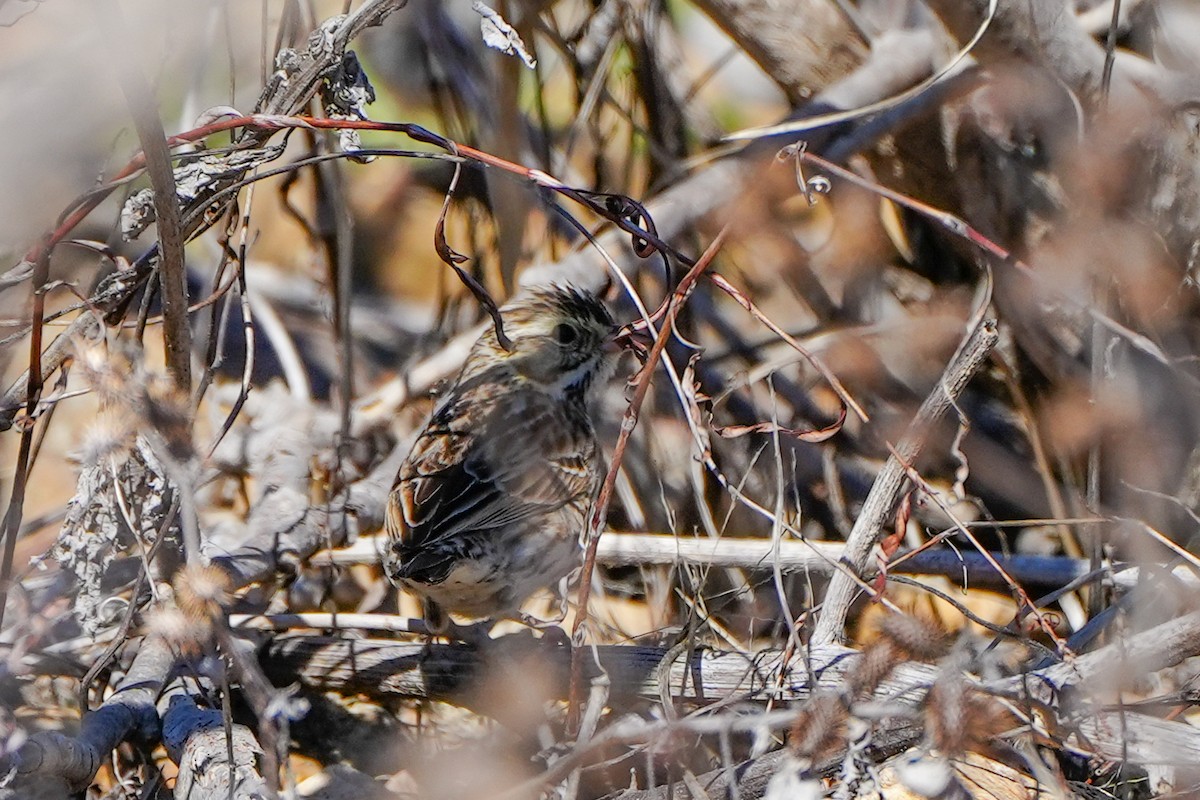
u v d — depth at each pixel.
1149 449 10.05
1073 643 8.62
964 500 9.65
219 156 9.17
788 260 11.97
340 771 9.05
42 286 7.78
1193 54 11.06
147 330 11.77
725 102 13.90
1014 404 11.62
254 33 11.25
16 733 7.17
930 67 10.98
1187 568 9.49
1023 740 7.68
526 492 10.03
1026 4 9.82
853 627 10.02
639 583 11.18
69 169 7.84
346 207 11.55
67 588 9.48
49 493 11.16
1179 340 10.29
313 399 12.28
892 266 12.05
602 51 12.27
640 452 11.52
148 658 8.88
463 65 12.07
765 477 11.33
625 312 11.85
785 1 11.16
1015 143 10.67
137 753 8.77
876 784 7.20
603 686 8.54
